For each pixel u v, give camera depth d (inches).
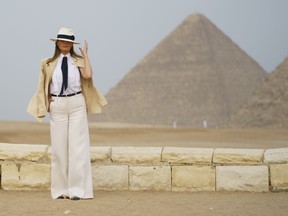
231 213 609.3
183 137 2549.2
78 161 685.9
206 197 687.1
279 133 2893.7
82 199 681.0
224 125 7751.0
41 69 690.2
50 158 732.0
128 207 638.5
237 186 716.7
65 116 690.2
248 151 719.7
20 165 732.0
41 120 693.3
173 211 619.8
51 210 627.2
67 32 685.9
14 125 3240.7
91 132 2755.9
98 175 729.0
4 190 732.0
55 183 695.1
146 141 2266.2
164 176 724.7
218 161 719.7
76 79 688.4
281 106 7199.8
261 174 713.0
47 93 689.0
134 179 727.1
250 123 7303.2
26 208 636.1
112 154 732.0
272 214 603.8
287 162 710.5
